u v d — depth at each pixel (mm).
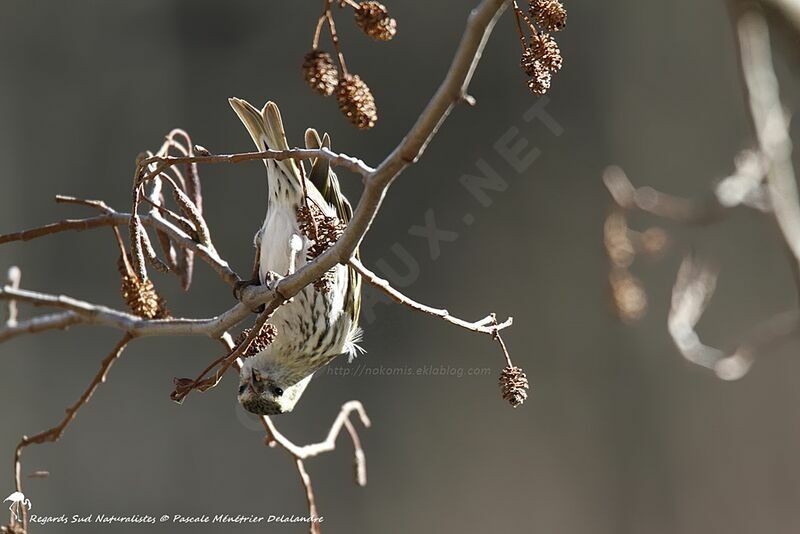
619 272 8188
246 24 13461
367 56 13250
